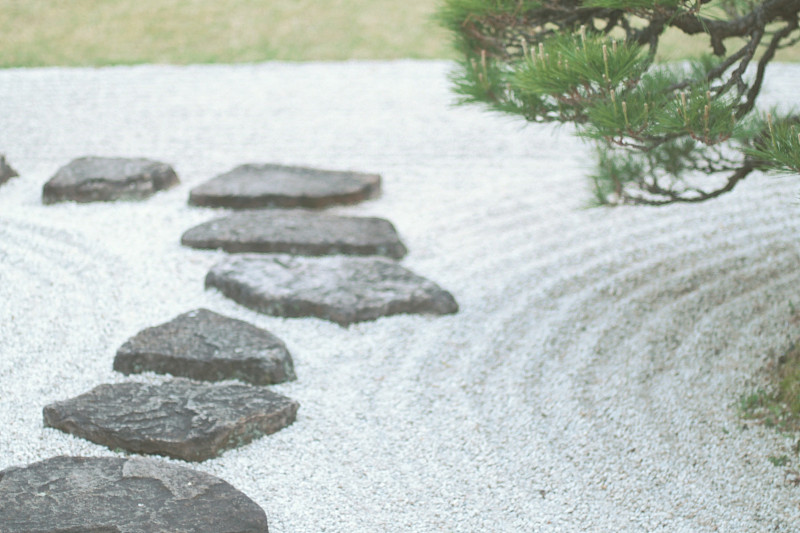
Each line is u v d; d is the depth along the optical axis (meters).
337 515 2.70
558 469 2.96
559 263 4.55
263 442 3.04
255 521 2.44
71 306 3.86
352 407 3.29
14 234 4.55
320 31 9.66
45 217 4.87
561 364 3.63
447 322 3.94
